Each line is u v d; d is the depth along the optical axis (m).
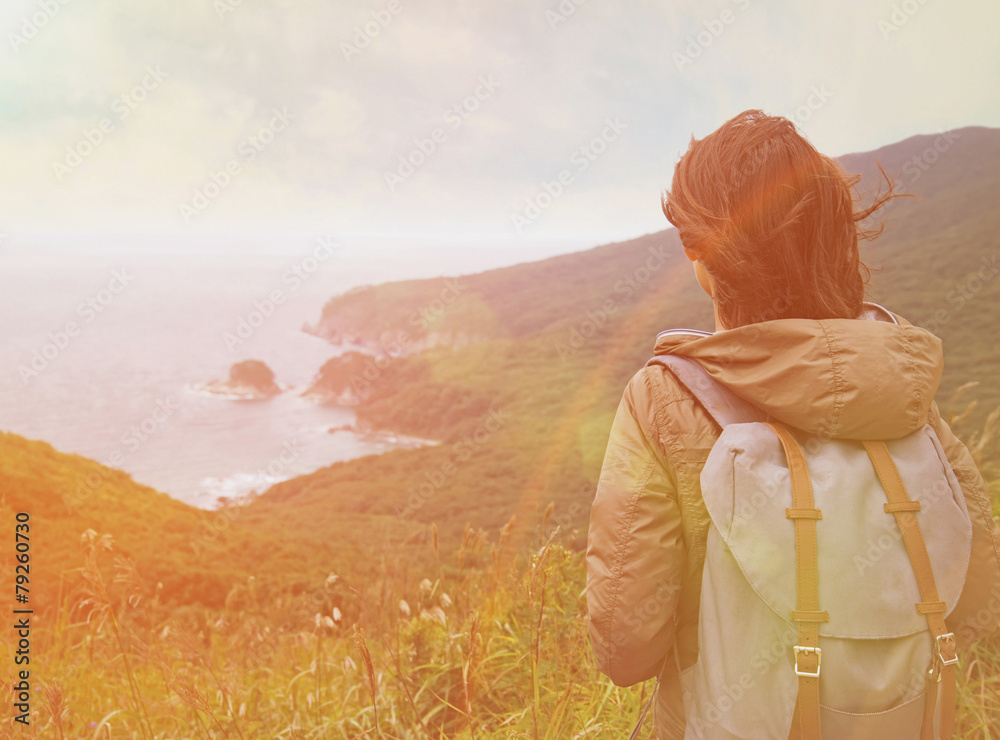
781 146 0.88
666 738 0.94
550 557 1.55
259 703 2.40
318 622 2.45
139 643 2.15
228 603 2.98
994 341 42.38
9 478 29.72
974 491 0.85
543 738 1.60
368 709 2.09
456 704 1.99
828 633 0.71
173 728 2.19
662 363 0.91
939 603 0.73
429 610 2.22
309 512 64.19
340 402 180.62
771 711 0.73
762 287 0.87
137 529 30.52
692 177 0.94
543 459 71.50
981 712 1.54
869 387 0.74
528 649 1.93
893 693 0.71
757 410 0.86
